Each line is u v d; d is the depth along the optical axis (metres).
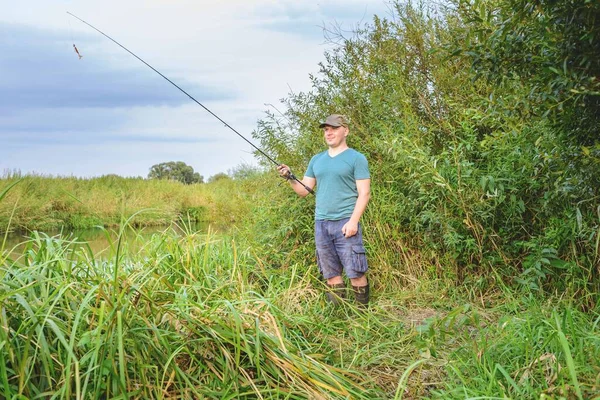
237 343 2.64
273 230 6.03
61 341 2.19
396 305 4.75
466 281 5.08
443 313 4.59
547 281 4.85
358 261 4.50
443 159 5.43
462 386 2.65
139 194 18.44
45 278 2.59
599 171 3.34
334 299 4.49
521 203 4.79
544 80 2.97
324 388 2.69
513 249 5.07
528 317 3.30
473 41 3.30
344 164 4.50
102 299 2.61
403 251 5.57
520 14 2.89
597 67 2.84
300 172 6.20
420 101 6.43
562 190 3.89
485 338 3.22
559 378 2.45
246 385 2.58
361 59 6.79
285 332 3.34
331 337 3.65
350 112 6.42
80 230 13.84
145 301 2.68
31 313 2.24
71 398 2.26
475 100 5.45
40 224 13.47
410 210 5.46
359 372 3.07
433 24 6.56
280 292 4.42
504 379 2.70
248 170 7.58
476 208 5.04
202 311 2.86
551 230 4.63
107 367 2.29
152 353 2.50
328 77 6.72
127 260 3.88
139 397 2.34
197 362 2.58
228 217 7.98
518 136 4.17
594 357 2.66
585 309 4.36
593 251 4.38
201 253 4.60
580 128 3.19
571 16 2.77
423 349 3.09
